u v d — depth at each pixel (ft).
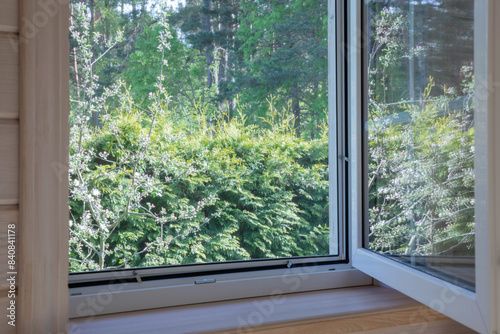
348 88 4.33
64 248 2.87
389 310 3.54
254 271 4.00
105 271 3.64
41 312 2.79
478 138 2.59
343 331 3.42
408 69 3.51
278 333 3.26
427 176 3.26
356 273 4.24
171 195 4.66
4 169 2.72
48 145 2.81
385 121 3.82
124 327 3.19
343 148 4.38
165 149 4.59
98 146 4.22
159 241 4.59
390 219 3.74
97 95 4.17
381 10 3.86
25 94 2.73
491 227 2.52
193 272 3.83
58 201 2.85
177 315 3.45
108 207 4.31
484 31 2.52
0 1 2.67
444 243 3.05
